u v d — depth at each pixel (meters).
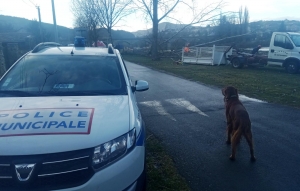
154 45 30.08
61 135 2.73
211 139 6.03
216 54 23.00
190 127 6.84
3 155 2.56
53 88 3.99
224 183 4.23
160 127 6.81
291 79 15.11
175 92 11.45
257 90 11.66
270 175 4.50
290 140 6.02
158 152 5.22
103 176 2.73
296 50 17.52
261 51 22.53
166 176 4.33
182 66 22.69
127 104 3.57
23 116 3.02
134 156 3.00
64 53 4.85
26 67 4.43
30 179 2.54
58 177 2.61
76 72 4.36
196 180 4.29
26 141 2.64
